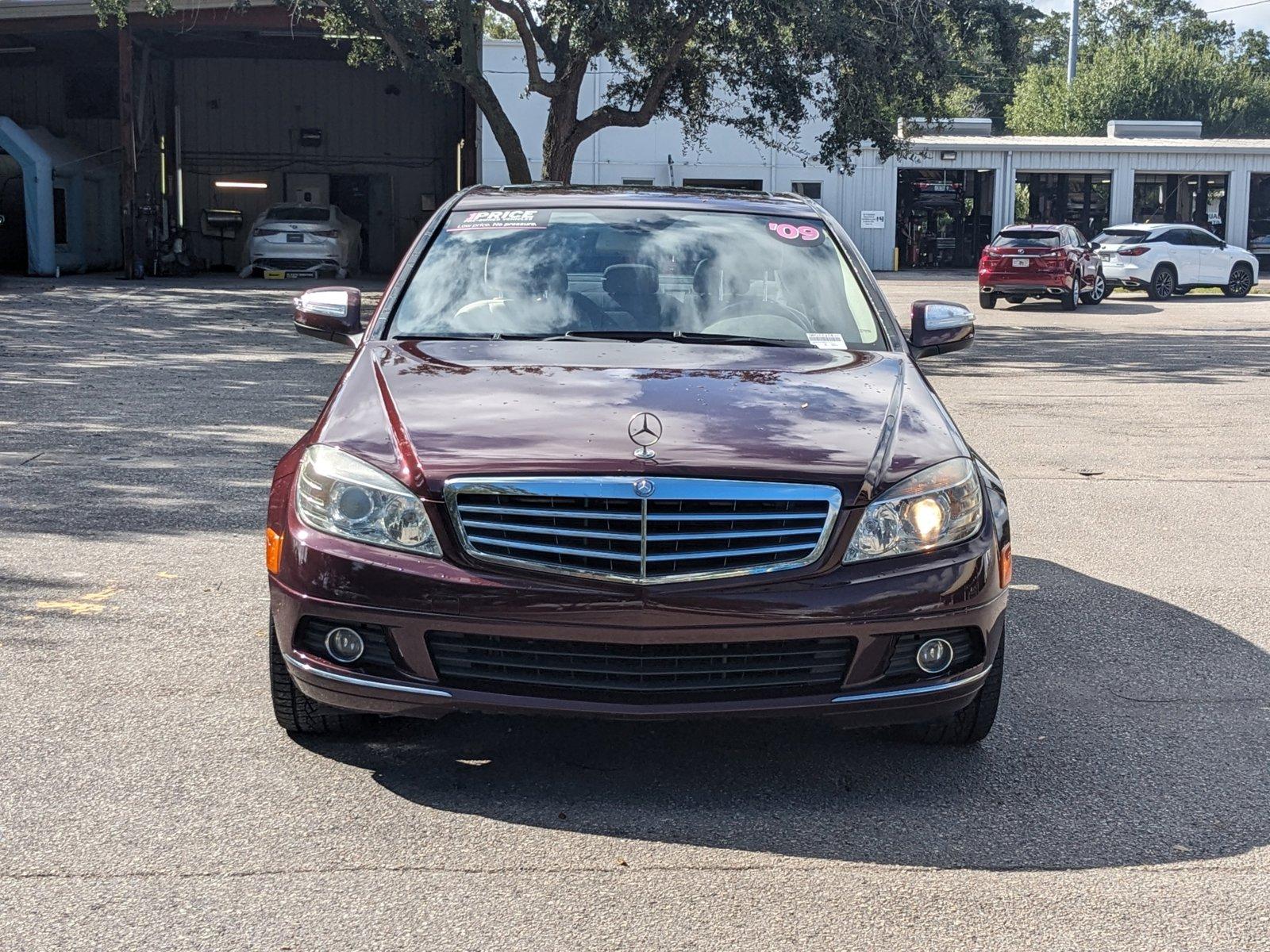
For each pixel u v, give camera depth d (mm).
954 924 3064
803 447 3705
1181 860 3422
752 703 3555
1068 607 5902
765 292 4930
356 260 32844
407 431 3773
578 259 5027
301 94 36500
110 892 3141
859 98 22312
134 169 28516
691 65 24047
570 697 3555
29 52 33312
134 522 7016
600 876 3271
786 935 2996
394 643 3580
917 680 3693
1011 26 23062
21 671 4711
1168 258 30812
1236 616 5789
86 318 18938
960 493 3787
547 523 3543
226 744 4090
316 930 2977
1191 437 10820
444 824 3555
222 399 11523
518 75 36562
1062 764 4078
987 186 43656
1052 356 17328
